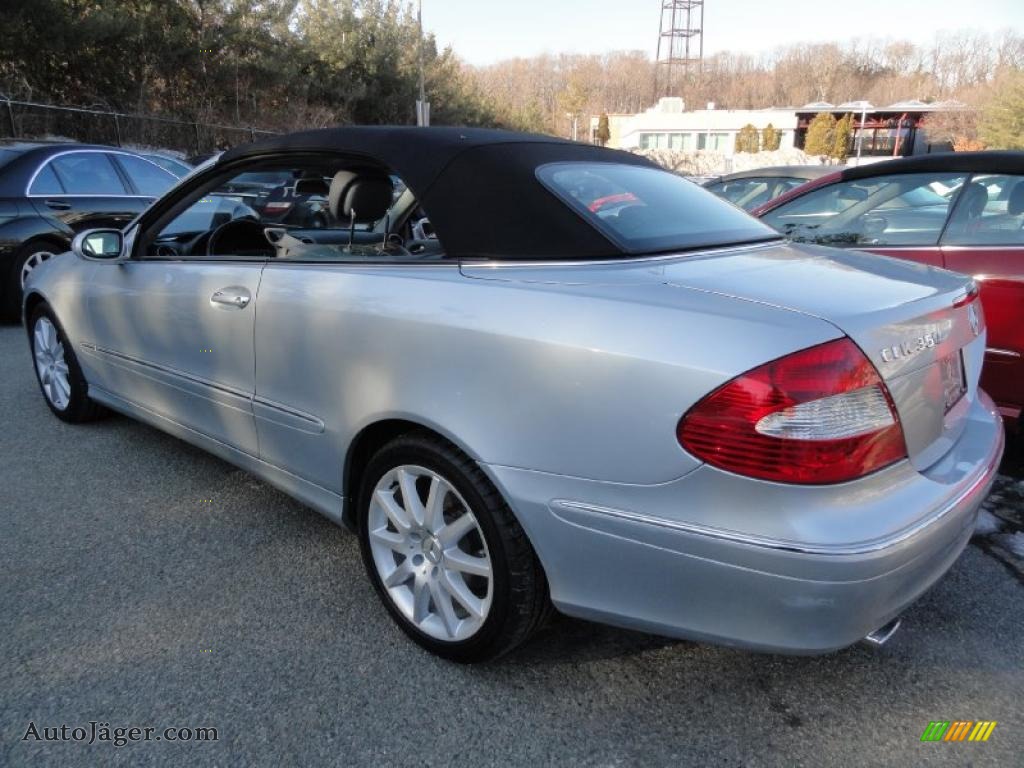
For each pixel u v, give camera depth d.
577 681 2.22
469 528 2.17
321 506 2.66
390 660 2.30
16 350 5.83
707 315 1.79
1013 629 2.50
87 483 3.47
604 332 1.85
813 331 1.71
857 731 2.04
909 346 1.87
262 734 2.01
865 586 1.69
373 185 2.65
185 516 3.18
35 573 2.73
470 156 2.38
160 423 3.48
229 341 2.84
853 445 1.71
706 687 2.21
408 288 2.24
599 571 1.92
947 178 3.89
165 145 21.39
